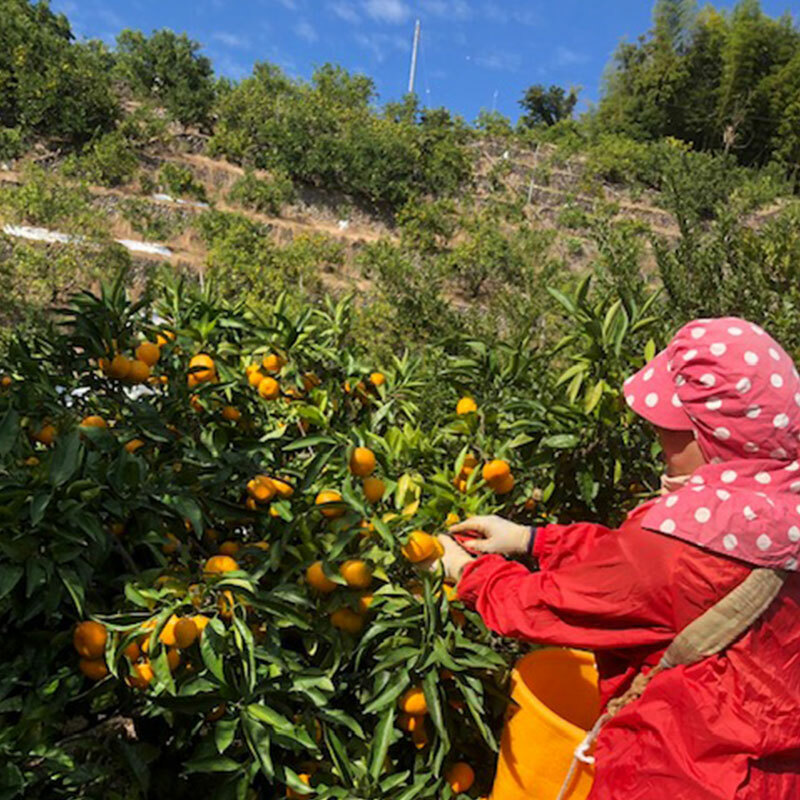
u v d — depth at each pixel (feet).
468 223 57.00
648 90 124.88
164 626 4.45
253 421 6.91
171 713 4.64
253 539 6.06
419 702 4.86
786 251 11.36
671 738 3.89
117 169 48.62
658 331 8.02
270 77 72.64
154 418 5.76
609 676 4.42
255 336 7.25
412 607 4.91
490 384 6.64
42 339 6.49
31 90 49.98
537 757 4.65
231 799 4.49
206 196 52.85
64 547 4.41
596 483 6.57
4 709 4.38
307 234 50.06
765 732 3.75
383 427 7.27
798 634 3.83
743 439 3.77
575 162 74.84
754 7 121.39
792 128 114.52
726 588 3.77
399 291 29.12
